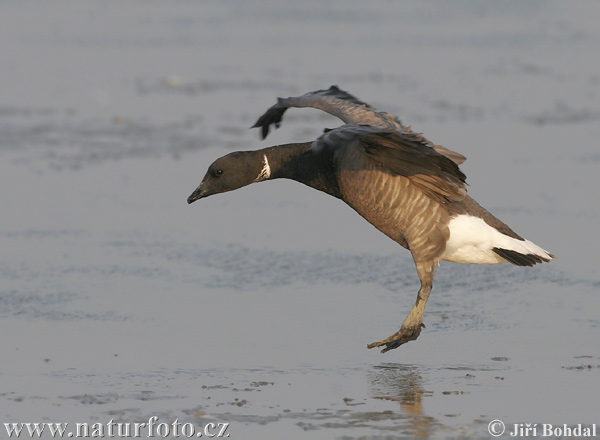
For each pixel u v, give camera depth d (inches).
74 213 706.8
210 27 1678.2
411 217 436.5
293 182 799.7
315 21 1749.5
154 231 668.1
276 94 1131.3
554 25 1664.6
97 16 1800.0
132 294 539.8
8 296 533.0
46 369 431.2
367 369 432.5
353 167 436.5
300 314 510.0
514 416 377.4
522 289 543.5
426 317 504.1
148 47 1473.9
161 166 831.7
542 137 916.0
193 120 1008.2
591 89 1143.6
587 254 599.5
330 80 1214.3
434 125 962.1
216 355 450.3
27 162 844.0
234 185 473.1
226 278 570.3
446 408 386.3
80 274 574.2
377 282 563.8
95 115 1035.3
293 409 386.6
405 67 1306.6
